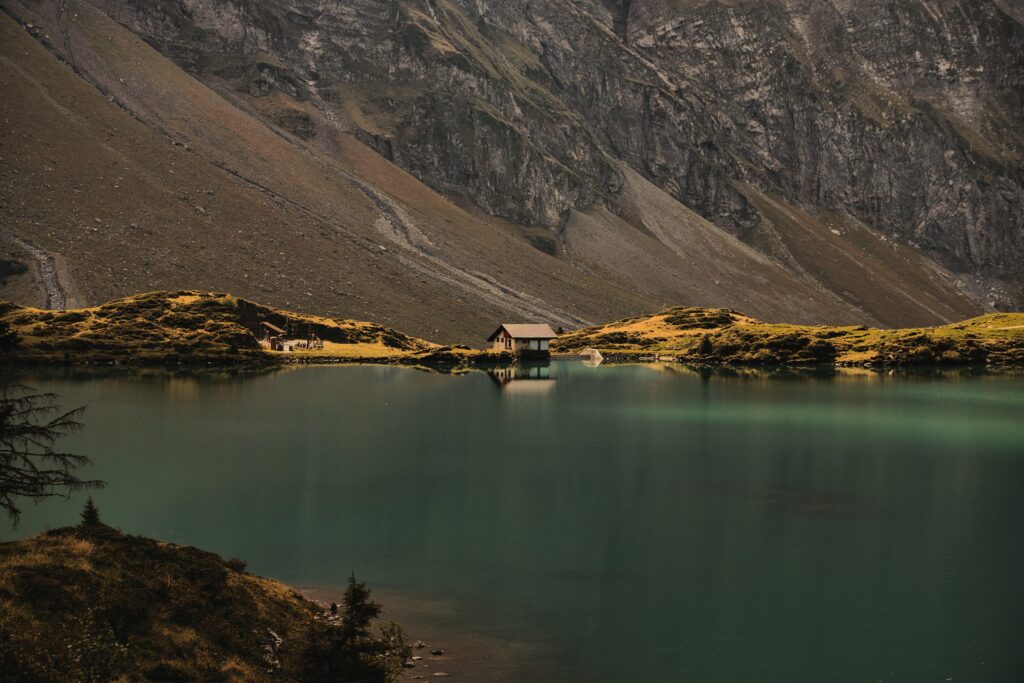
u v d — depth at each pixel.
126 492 67.75
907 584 50.16
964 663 39.81
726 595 47.91
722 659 39.84
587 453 89.56
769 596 47.84
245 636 35.06
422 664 38.09
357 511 63.94
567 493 71.31
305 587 47.09
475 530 59.59
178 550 39.44
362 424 107.00
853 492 72.50
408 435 99.31
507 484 74.19
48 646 29.22
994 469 82.19
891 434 104.06
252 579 40.56
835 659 40.12
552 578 50.22
